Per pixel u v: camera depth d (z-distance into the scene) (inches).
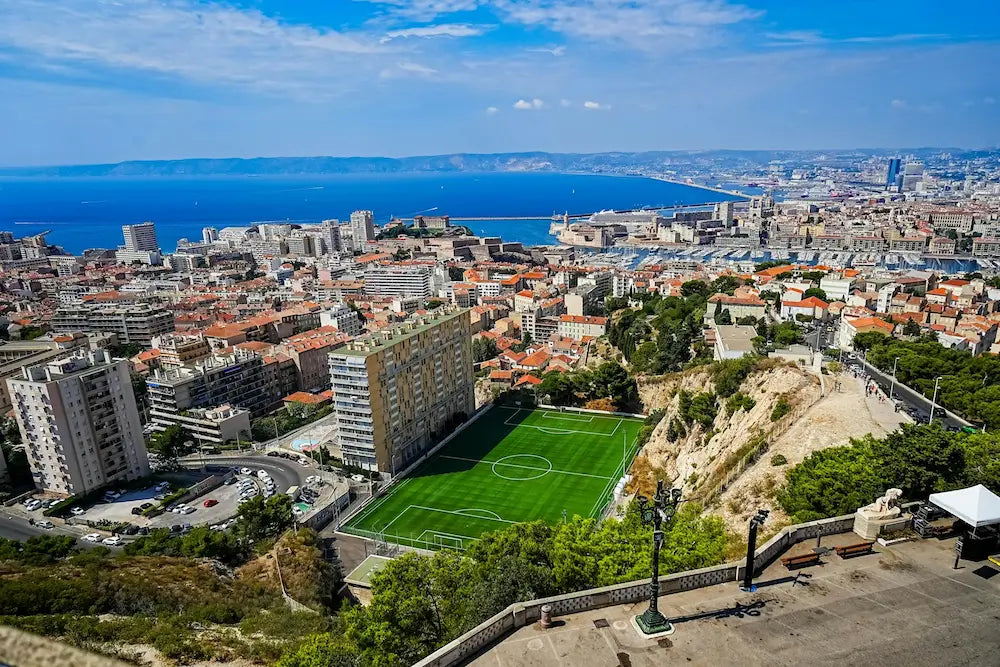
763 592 1685.5
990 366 5378.9
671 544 2517.2
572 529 2869.1
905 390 5467.5
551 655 1478.8
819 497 2903.5
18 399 6200.8
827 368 5251.0
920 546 1875.0
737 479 3932.1
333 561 5196.9
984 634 1504.7
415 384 7249.0
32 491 6515.8
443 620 2655.0
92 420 6382.9
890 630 1526.8
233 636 3388.3
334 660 2456.9
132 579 4018.2
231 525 5772.6
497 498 6195.9
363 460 6781.5
